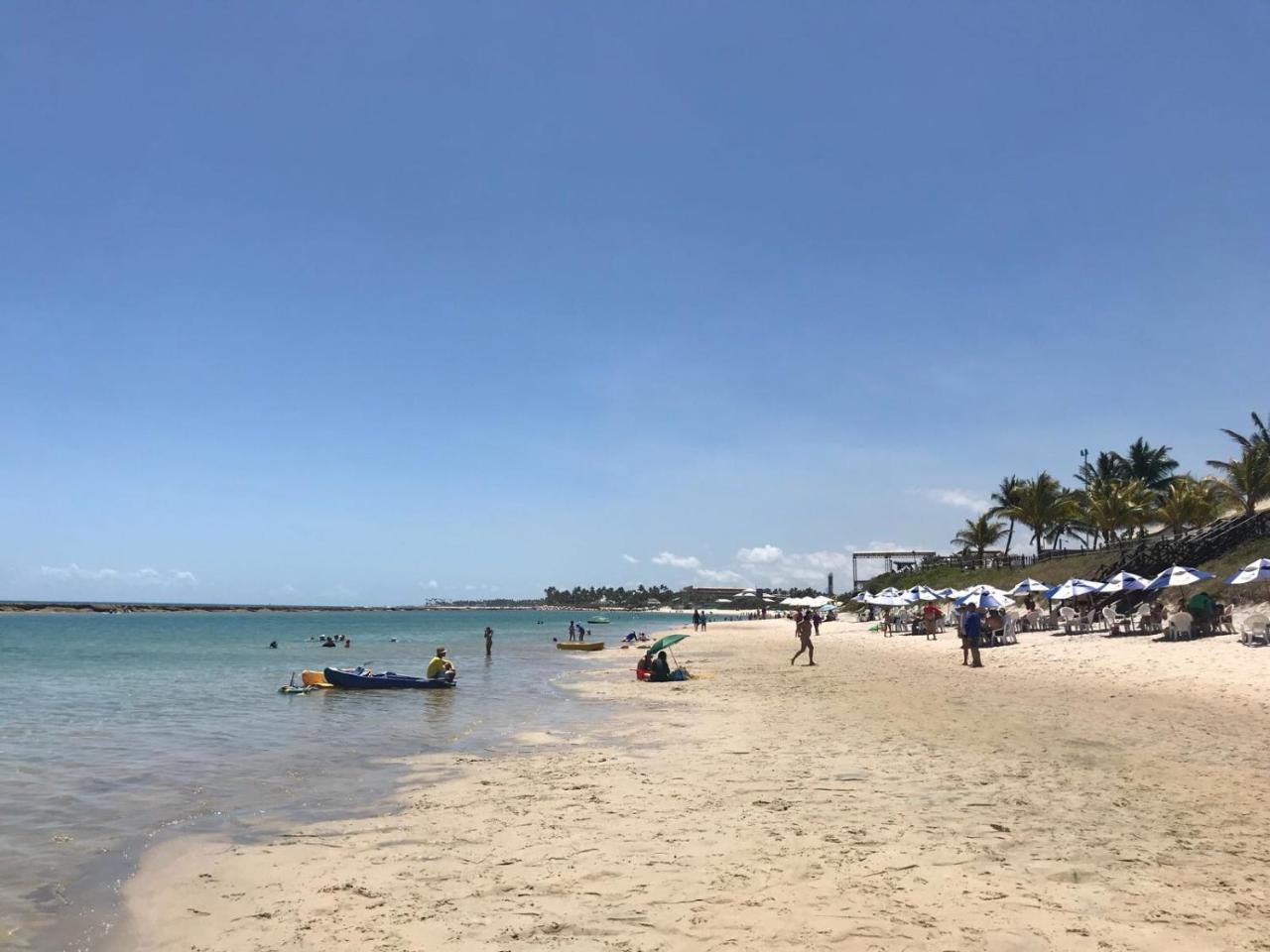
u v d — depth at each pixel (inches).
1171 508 1780.3
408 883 271.4
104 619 5920.3
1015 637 1251.8
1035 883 247.0
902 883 250.4
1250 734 493.0
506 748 554.9
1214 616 981.8
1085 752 451.8
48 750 567.8
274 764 506.9
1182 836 293.0
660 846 300.5
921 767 426.0
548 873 275.0
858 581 3624.5
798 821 327.0
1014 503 2773.1
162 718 741.9
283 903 256.5
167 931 237.9
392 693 953.5
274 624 4972.9
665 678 1034.7
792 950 204.4
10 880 287.0
